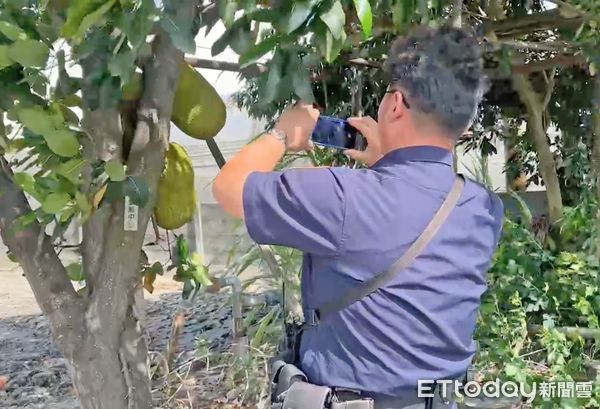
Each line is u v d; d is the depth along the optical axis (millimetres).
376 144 1708
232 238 4465
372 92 4418
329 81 4281
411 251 1519
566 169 5711
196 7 1653
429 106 1534
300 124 1660
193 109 2068
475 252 1628
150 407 2037
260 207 1505
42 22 1683
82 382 1946
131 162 1821
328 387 1553
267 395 3768
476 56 1567
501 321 3838
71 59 1656
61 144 1630
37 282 1884
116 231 1842
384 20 2646
